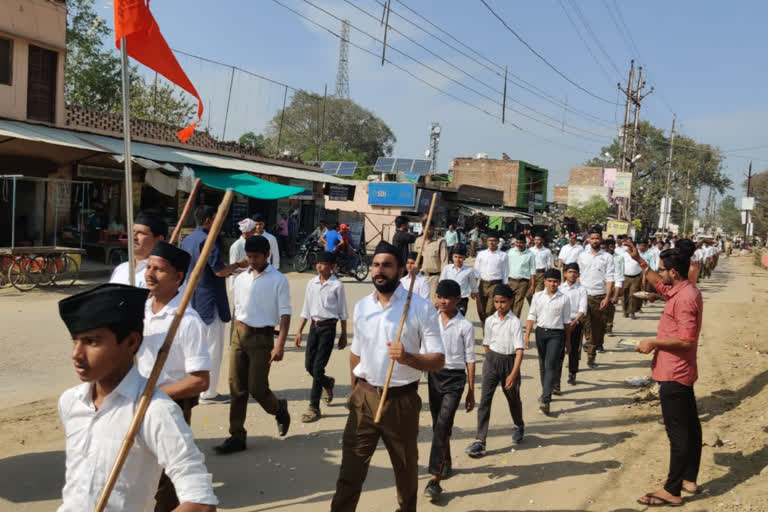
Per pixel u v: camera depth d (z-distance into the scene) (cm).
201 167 1991
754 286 2620
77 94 2636
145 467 207
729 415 704
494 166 5028
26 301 1220
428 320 399
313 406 655
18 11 1606
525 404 767
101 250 1827
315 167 2970
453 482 525
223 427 618
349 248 1998
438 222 3762
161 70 469
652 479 532
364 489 502
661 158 7462
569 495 499
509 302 601
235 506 454
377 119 7056
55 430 578
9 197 1650
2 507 425
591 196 5509
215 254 660
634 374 938
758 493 479
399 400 392
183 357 342
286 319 560
